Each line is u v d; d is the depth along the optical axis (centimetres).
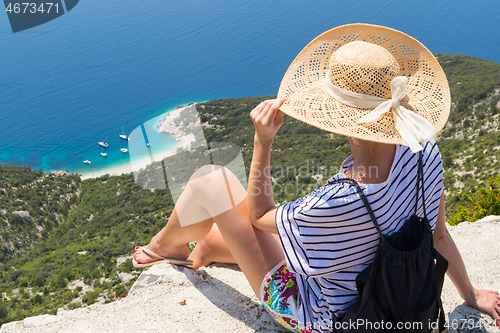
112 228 4162
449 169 4084
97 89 18188
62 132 14025
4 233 5312
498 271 218
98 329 191
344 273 134
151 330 188
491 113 4984
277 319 166
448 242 168
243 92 18938
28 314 3356
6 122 15262
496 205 433
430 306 128
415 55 142
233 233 164
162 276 220
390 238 124
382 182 122
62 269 3891
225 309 198
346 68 120
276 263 163
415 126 116
